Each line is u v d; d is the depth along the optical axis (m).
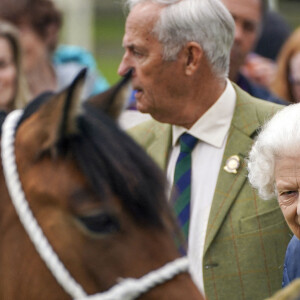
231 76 8.17
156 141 6.55
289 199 5.19
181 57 6.14
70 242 4.32
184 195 6.21
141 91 6.27
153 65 6.15
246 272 5.92
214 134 6.29
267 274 5.92
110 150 4.40
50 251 4.35
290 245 5.54
